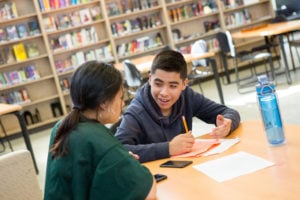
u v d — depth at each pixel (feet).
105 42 25.88
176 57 6.19
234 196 3.84
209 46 27.43
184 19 27.09
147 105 6.53
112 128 6.62
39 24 23.94
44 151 17.51
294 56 26.23
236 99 19.54
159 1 26.66
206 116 7.06
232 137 5.90
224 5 28.04
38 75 23.85
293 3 27.91
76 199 3.88
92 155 3.90
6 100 23.08
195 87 25.73
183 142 5.63
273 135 5.10
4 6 23.35
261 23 29.12
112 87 4.09
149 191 3.83
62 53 25.09
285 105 16.26
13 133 22.82
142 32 26.32
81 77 4.11
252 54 24.21
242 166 4.59
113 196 3.77
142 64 19.58
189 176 4.65
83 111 4.18
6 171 5.63
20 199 5.74
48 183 4.09
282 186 3.83
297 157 4.51
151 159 5.58
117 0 26.18
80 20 24.85
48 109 24.80
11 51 23.67
